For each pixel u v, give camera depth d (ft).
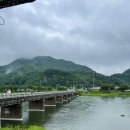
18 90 568.41
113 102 463.83
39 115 252.62
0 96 193.36
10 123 196.44
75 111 297.53
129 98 611.47
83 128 182.39
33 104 297.74
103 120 227.40
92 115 261.24
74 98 608.19
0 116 219.00
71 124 197.98
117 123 211.41
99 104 411.13
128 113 286.25
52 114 262.47
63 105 389.19
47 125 189.78
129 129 184.85
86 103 436.35
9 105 211.41
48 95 336.08
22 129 150.92
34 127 159.43
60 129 173.88
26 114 260.62
